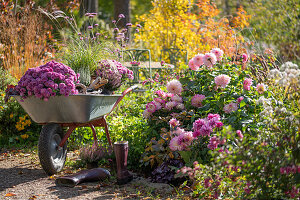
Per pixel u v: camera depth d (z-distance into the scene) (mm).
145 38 9930
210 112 4043
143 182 3695
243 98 3826
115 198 3279
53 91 3672
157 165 4074
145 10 22969
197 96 4035
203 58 4086
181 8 9930
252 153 2615
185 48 9586
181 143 3549
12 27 7574
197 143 3619
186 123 4156
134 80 7242
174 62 9039
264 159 2600
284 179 2586
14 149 5230
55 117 3871
